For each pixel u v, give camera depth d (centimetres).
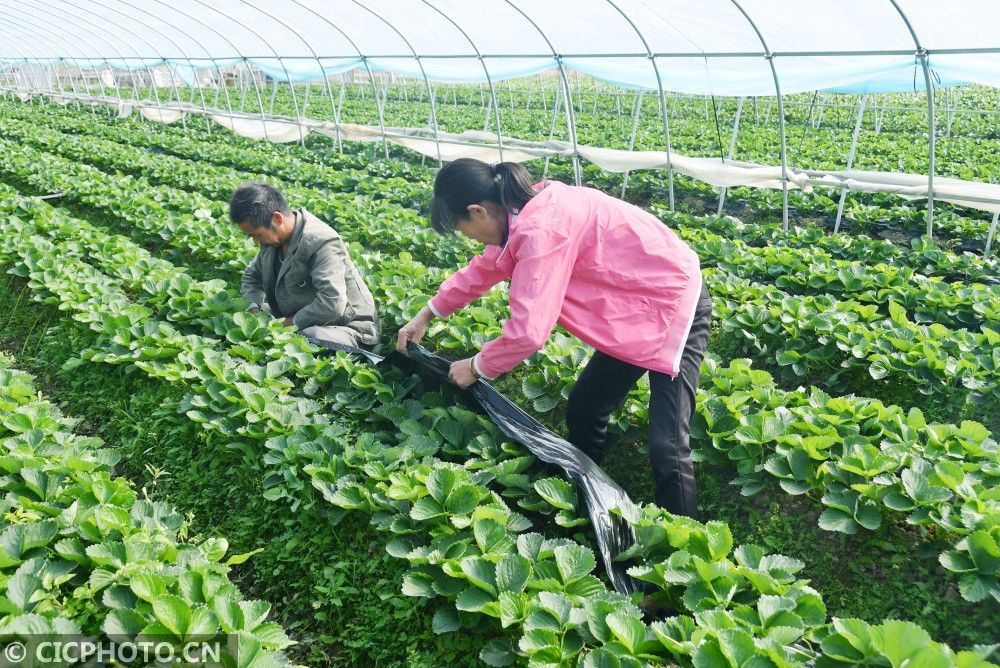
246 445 451
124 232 983
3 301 726
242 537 420
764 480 437
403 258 750
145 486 457
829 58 862
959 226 1012
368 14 1204
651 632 300
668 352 377
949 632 356
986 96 2936
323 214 1000
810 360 600
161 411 499
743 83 966
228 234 860
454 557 346
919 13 682
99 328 577
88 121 2108
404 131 1484
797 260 779
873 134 1917
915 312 692
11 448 428
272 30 1480
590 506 386
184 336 591
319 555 396
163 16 1611
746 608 308
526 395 516
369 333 596
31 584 318
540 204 354
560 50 1060
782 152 933
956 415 534
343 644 365
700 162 1043
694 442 472
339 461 417
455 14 1062
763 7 758
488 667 323
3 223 874
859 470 396
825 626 308
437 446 436
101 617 319
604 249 364
